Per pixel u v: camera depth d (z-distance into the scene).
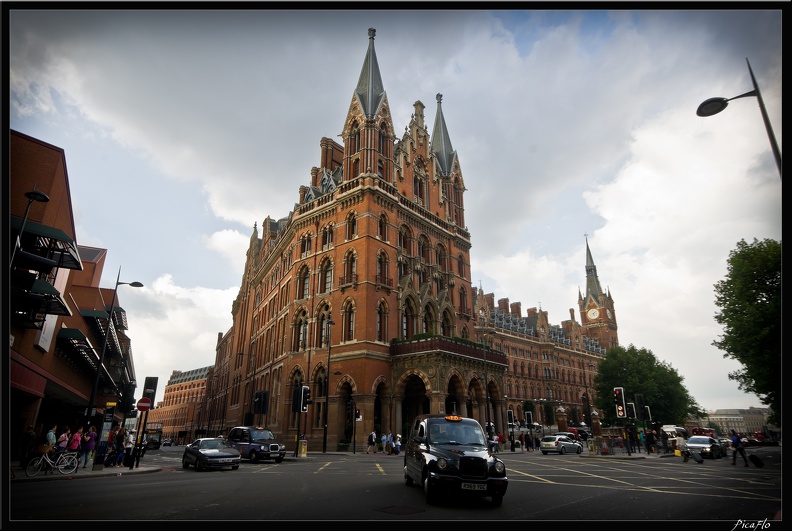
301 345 46.88
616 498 12.25
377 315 42.53
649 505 11.09
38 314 22.08
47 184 20.84
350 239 45.47
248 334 73.06
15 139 20.38
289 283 51.53
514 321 101.56
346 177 48.50
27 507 10.56
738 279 34.97
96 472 20.11
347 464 25.34
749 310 33.53
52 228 18.62
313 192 53.50
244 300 81.88
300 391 32.34
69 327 30.62
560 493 13.28
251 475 18.86
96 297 38.44
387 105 50.31
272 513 9.66
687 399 84.12
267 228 74.06
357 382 39.78
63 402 44.34
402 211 48.53
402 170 51.00
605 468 22.56
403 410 44.78
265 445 27.73
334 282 45.09
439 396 38.69
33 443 20.61
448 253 54.25
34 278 18.20
